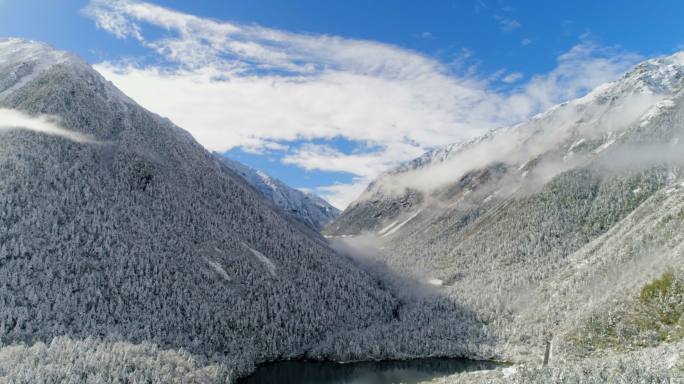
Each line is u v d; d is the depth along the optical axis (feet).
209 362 589.32
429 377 635.66
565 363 407.03
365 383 612.70
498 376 429.38
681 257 579.48
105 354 473.26
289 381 625.00
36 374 415.64
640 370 321.73
